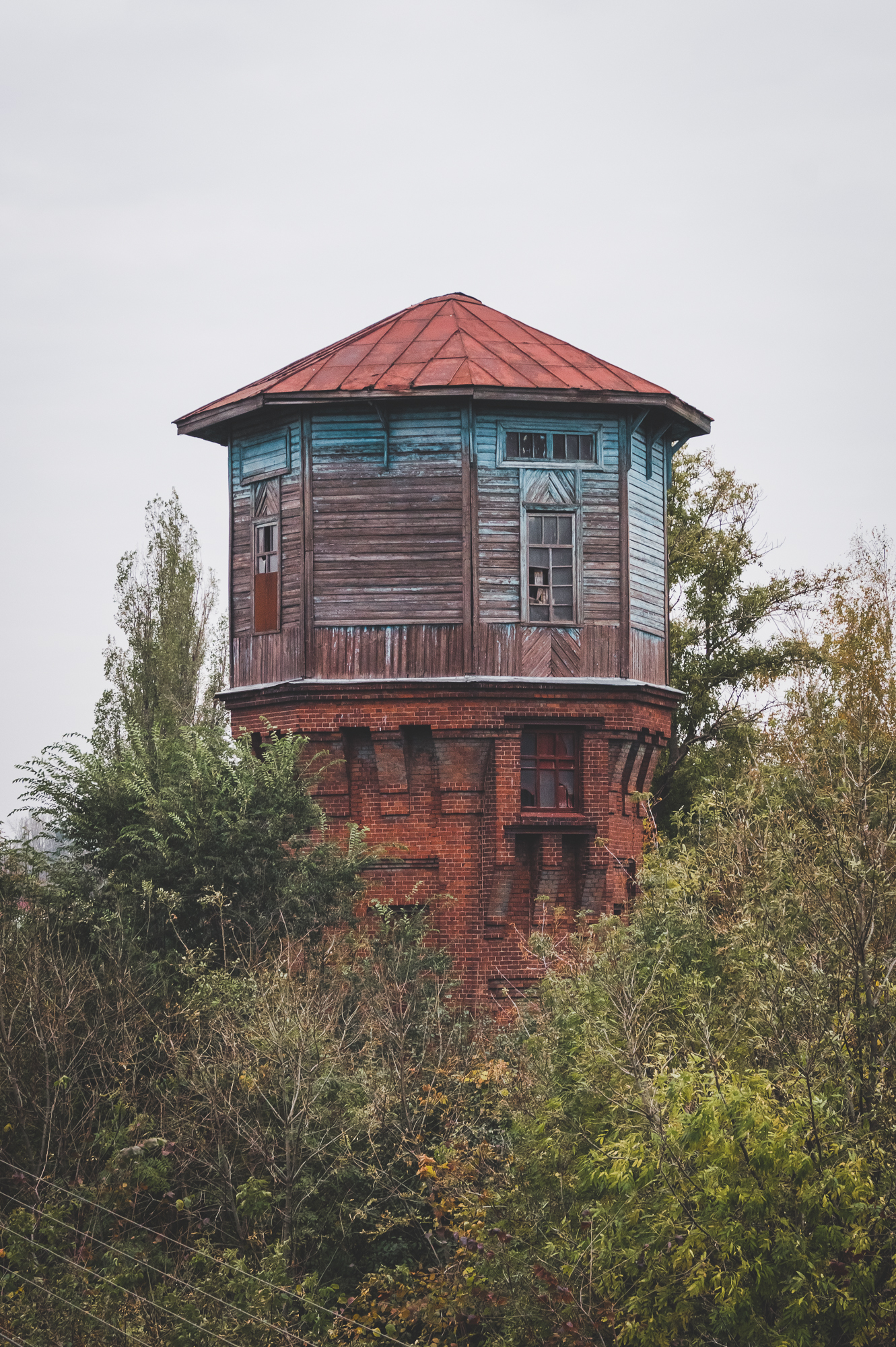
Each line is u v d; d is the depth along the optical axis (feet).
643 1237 167.22
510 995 351.46
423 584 355.77
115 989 276.00
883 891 190.80
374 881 357.20
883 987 184.24
